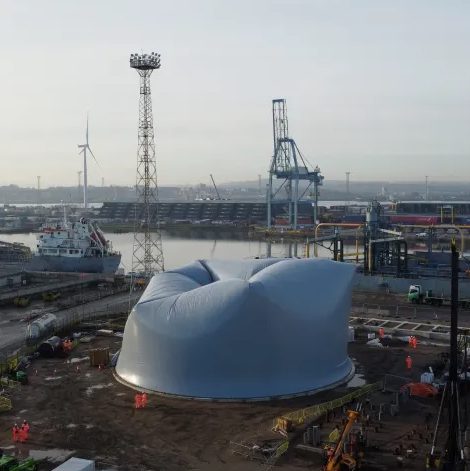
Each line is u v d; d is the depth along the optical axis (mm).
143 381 37156
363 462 26812
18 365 41844
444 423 31312
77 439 30000
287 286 37406
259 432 30516
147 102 76625
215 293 37031
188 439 29844
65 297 74312
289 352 36031
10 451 28672
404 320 57562
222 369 35406
